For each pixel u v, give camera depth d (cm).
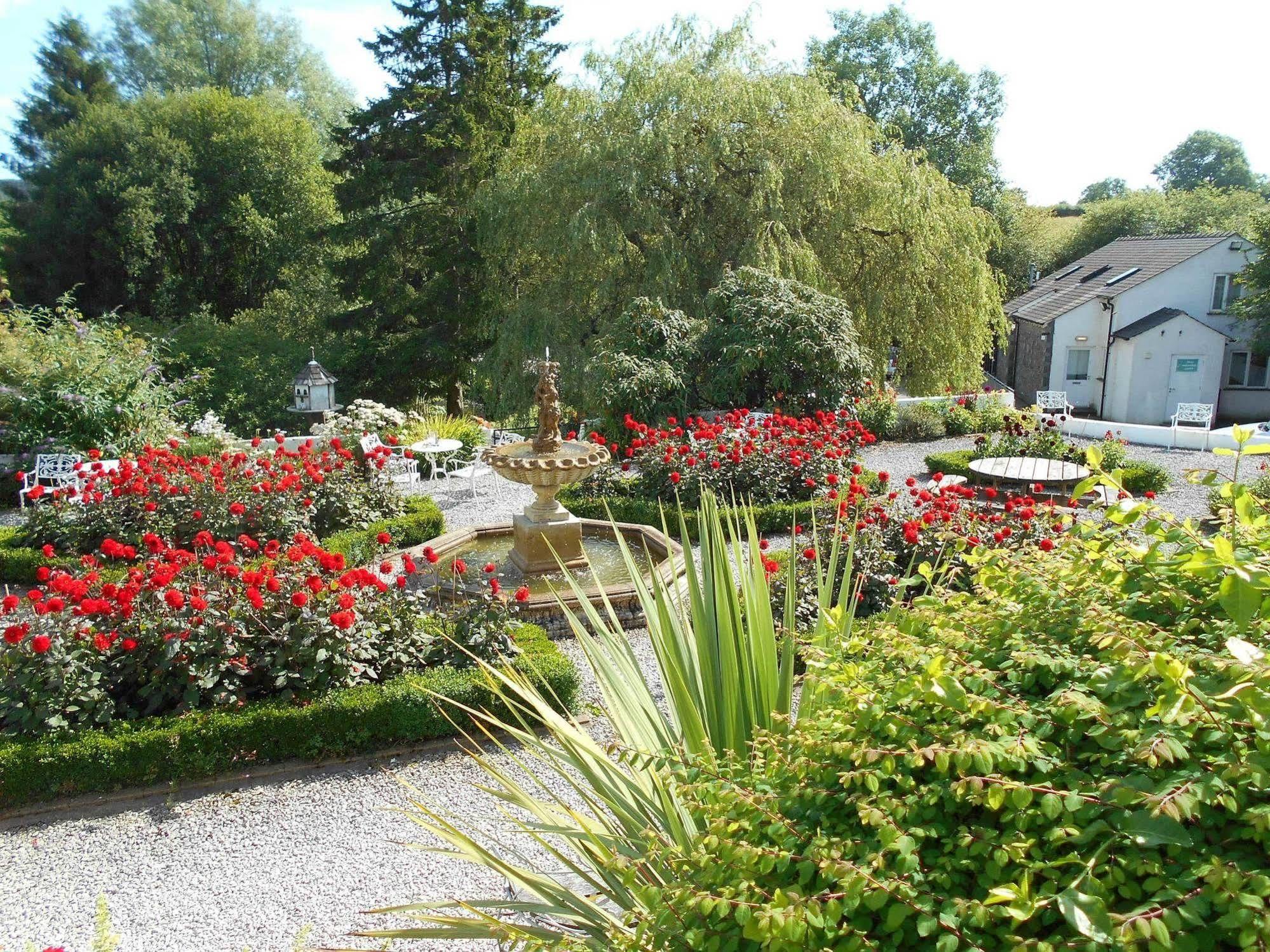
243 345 2020
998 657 196
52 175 2411
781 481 932
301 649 504
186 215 2381
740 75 1510
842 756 181
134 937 358
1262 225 2014
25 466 1146
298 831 431
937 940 149
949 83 3027
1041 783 158
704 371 1280
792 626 287
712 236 1544
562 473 715
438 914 361
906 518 682
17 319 1330
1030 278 3155
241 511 789
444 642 551
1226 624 177
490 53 1805
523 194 1549
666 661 256
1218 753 153
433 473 1204
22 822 439
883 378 1655
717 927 167
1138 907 132
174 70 2952
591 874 276
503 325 1638
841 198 1548
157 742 460
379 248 1866
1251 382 2322
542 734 516
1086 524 239
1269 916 120
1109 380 2344
